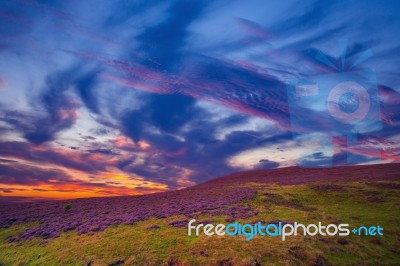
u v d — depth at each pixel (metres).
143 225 29.89
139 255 21.61
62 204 56.16
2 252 26.61
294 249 22.20
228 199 43.16
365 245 24.20
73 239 27.02
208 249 22.31
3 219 41.38
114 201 56.16
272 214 33.00
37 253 24.67
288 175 97.88
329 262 20.78
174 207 40.06
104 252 22.66
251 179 94.50
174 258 20.88
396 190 45.28
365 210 35.75
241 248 22.39
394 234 27.02
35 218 40.62
